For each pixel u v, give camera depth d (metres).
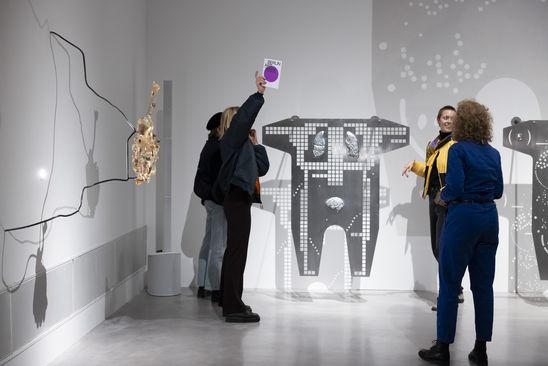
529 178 5.54
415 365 3.54
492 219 3.50
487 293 3.57
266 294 5.47
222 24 5.62
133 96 5.27
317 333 4.21
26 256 3.32
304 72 5.61
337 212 5.64
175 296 5.33
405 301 5.20
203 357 3.67
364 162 5.61
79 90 4.05
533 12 5.50
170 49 5.65
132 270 5.28
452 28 5.54
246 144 4.36
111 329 4.29
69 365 3.53
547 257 5.55
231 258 4.50
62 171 3.79
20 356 3.24
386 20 5.56
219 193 4.76
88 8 4.20
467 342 4.02
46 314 3.56
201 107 5.66
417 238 5.61
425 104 5.57
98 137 4.43
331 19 5.58
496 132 5.55
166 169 5.39
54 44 3.65
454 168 3.47
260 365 3.53
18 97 3.21
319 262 5.66
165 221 5.41
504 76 5.53
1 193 3.04
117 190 4.88
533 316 4.74
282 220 5.66
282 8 5.59
